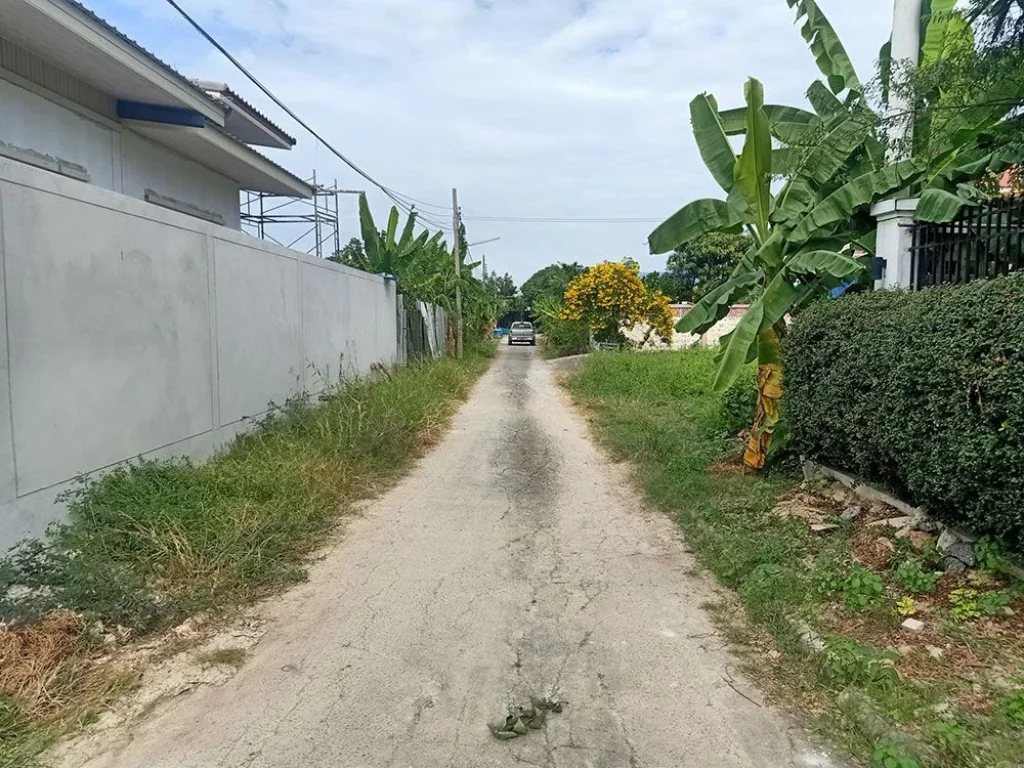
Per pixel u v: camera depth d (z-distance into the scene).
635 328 29.97
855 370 5.50
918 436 4.66
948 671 3.44
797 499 6.36
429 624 4.13
